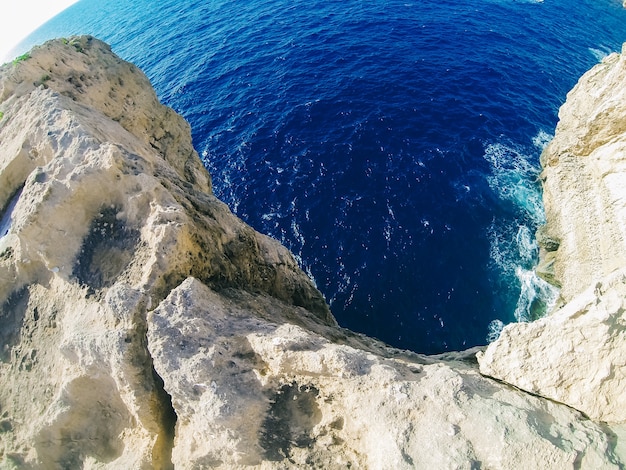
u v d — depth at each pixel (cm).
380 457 974
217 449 1048
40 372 1289
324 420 1088
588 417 1037
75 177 1323
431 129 3900
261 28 5941
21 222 1293
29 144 1552
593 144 2817
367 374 1079
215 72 5166
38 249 1316
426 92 4309
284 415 1098
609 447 938
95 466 1173
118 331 1124
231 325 1210
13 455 1213
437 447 950
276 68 5000
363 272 2930
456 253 2994
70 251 1346
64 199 1323
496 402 1021
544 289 2784
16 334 1371
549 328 1093
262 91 4662
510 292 2784
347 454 1041
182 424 1134
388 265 2950
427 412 1005
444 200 3303
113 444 1212
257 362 1144
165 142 2331
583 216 2811
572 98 3192
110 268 1312
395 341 2612
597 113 2680
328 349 1102
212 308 1231
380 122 4000
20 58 1848
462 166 3547
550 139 3775
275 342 1098
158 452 1126
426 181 3444
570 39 5222
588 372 1048
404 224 3170
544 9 5812
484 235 3084
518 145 3725
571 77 4569
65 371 1223
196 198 1691
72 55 2006
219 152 3969
